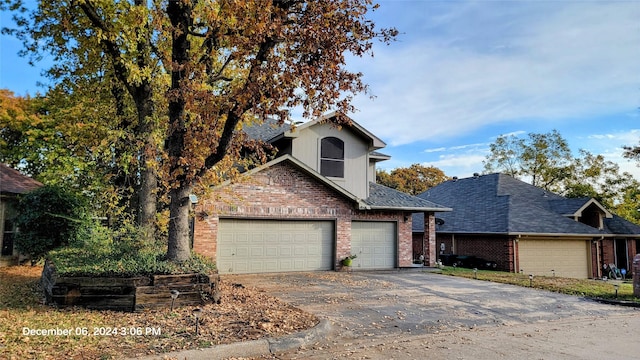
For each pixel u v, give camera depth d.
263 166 13.91
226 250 13.89
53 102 14.75
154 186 11.66
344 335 6.70
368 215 16.62
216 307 7.73
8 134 21.91
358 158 17.28
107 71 12.57
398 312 8.50
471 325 7.79
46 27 11.45
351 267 16.05
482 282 13.49
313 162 16.30
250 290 10.34
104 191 13.27
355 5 7.95
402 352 5.88
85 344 5.39
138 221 11.53
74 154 14.96
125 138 12.36
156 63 11.21
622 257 23.41
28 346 5.21
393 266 17.02
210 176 9.62
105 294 7.45
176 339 5.69
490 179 25.16
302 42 7.66
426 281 13.37
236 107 8.15
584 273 20.98
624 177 34.78
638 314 9.39
